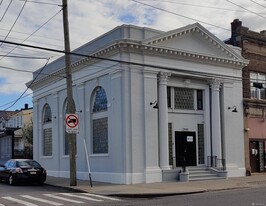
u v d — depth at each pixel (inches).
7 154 1792.6
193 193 755.4
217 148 1103.0
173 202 612.4
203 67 1094.4
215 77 1116.5
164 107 1005.2
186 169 1018.7
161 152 989.2
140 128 967.0
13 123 2947.8
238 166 1149.7
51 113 1363.2
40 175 978.1
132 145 949.2
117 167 967.6
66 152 1266.0
